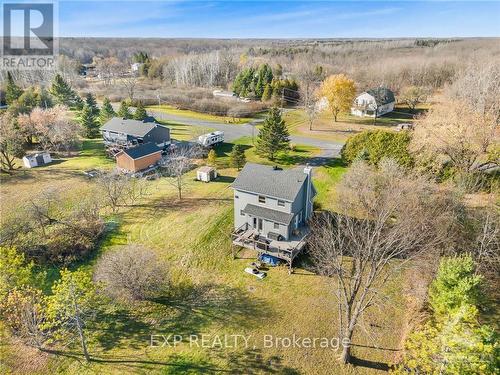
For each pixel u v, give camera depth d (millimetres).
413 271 24875
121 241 31375
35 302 22297
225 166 48875
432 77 100812
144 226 33562
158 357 20016
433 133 35719
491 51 112250
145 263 25078
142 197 39781
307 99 74062
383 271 25938
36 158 49969
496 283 23219
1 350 20438
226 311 23391
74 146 58094
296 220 30406
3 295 21094
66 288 19688
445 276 20078
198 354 20172
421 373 16734
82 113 64875
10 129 50969
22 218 33031
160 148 52344
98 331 21906
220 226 32844
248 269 27094
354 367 19219
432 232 24719
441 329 16797
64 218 34219
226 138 61562
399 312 22797
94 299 23984
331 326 22031
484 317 20953
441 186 31391
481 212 26656
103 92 101438
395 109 80938
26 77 103750
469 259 20328
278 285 25688
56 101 80125
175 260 28531
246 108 79125
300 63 130625
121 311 23469
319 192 39219
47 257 28609
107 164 50344
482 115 36594
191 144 56188
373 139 42125
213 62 117312
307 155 50969
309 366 19391
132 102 87688
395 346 20391
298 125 68688
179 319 22797
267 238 29672
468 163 35281
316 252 27625
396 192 28031
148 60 135625
